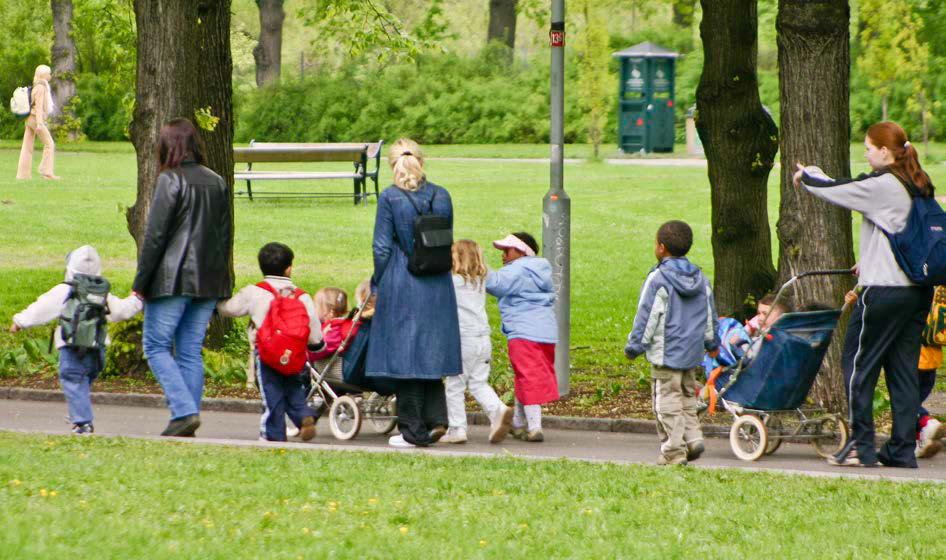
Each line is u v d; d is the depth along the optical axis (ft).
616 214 305.53
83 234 270.26
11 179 357.82
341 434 112.27
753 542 63.21
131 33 214.90
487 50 533.14
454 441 109.91
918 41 405.18
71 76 501.97
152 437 99.66
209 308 105.60
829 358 117.60
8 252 247.50
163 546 58.34
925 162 372.99
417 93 511.40
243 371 143.54
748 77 150.10
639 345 91.97
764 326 100.27
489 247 267.18
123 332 145.69
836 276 118.32
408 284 102.22
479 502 71.51
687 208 313.12
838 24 117.91
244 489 73.77
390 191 103.30
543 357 112.06
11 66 528.63
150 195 141.28
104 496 69.77
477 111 501.15
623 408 127.44
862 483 81.25
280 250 106.93
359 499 71.77
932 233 90.22
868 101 440.45
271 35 550.77
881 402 121.80
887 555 61.41
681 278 91.61
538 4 402.52
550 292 113.19
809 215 118.62
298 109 514.27
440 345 102.58
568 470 84.99
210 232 103.35
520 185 356.18
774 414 103.09
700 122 153.28
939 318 100.12
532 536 63.26
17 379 145.38
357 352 108.37
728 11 148.97
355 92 515.91
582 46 423.23
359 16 233.76
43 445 92.02
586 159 417.90
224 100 155.53
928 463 99.25
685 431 94.58
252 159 321.52
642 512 69.97
